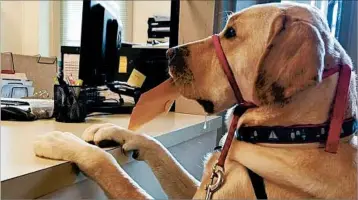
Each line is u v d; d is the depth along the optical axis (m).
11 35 5.17
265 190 0.88
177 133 1.34
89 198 0.96
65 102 1.32
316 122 0.90
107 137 1.03
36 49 5.12
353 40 1.90
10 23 5.16
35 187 0.75
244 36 0.97
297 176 0.86
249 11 0.98
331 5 2.12
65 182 0.84
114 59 1.88
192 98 1.05
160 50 1.97
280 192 0.88
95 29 1.61
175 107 1.82
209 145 1.69
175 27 1.89
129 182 0.93
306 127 0.89
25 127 1.20
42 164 0.80
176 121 1.54
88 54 1.61
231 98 1.00
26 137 1.05
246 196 0.89
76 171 0.88
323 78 0.90
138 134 1.10
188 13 1.82
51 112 1.38
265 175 0.89
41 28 5.14
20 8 5.14
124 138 1.06
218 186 0.92
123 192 0.90
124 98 1.84
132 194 0.91
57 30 5.29
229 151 0.97
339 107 0.89
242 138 0.96
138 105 1.10
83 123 1.33
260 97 0.88
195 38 1.81
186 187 1.17
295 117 0.90
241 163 0.93
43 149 0.86
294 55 0.84
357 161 0.89
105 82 1.81
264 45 0.92
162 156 1.13
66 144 0.89
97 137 1.02
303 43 0.84
